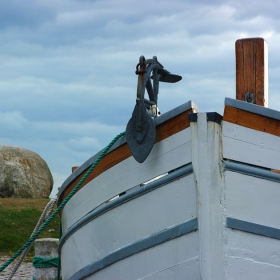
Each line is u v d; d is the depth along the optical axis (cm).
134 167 432
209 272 383
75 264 507
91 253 472
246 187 393
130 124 425
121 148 444
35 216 1171
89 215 471
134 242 427
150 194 418
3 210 1188
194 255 390
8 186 1491
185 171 394
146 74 431
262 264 397
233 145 391
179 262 399
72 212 521
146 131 415
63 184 554
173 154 405
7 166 1508
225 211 387
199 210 386
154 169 418
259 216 396
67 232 523
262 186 397
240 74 516
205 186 385
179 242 399
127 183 438
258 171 395
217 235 384
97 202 470
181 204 398
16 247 984
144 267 421
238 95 516
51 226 1119
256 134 396
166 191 407
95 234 466
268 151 398
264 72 509
